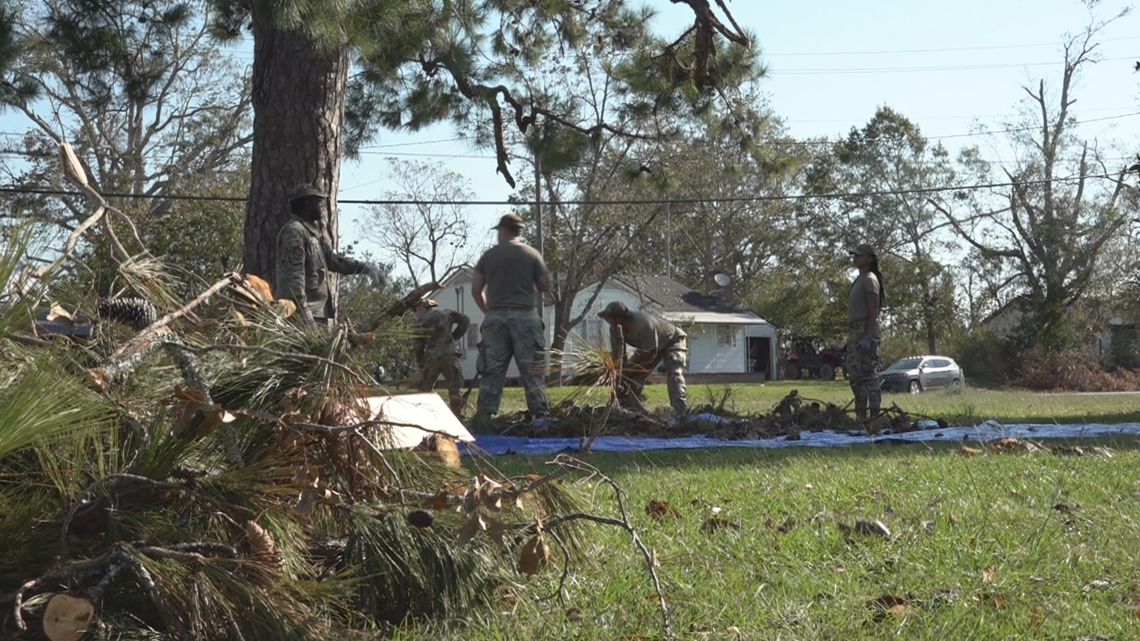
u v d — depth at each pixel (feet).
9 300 9.41
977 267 192.54
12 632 9.25
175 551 9.96
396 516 11.76
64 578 9.71
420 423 14.80
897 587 12.25
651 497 19.36
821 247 229.25
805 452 29.68
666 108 53.16
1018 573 12.66
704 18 47.65
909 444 33.06
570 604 11.96
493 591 12.15
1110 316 183.93
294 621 10.05
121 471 10.77
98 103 51.78
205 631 9.80
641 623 11.10
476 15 48.70
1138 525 15.52
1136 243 175.52
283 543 11.07
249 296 14.39
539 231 140.56
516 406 55.88
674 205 167.94
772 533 15.40
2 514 9.98
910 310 205.67
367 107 55.88
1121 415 52.65
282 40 37.29
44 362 9.68
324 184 37.68
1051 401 84.07
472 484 12.23
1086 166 175.42
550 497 13.26
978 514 16.87
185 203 130.31
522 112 53.31
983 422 42.73
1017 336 182.39
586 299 177.17
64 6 47.55
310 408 12.12
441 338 40.98
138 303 13.58
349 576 11.32
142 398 11.58
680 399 41.11
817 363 205.98
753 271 244.83
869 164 213.25
